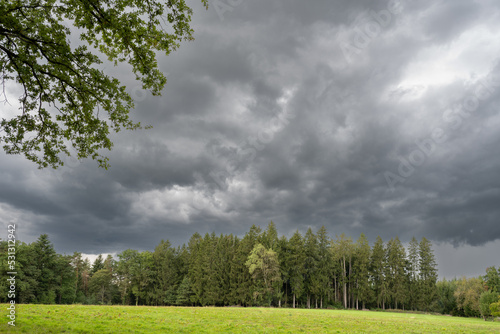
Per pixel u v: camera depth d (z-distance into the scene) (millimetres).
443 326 26406
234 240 85938
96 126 11641
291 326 19891
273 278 63625
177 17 9695
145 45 9883
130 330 12992
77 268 82438
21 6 9195
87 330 12000
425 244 87250
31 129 11461
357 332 18547
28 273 54656
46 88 11289
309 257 76688
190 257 86250
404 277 83000
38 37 9656
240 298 67938
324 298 76000
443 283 95875
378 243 86812
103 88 10820
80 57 10414
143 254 86625
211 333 14609
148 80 10562
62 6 9602
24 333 10422
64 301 66750
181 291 78125
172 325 16516
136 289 81562
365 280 78500
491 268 72500
